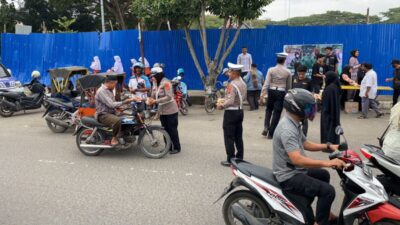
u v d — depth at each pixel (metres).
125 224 5.02
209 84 15.34
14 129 11.12
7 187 6.39
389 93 15.49
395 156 4.71
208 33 17.08
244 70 15.45
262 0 14.33
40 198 5.91
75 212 5.39
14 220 5.16
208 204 5.65
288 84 9.30
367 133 10.14
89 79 9.35
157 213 5.35
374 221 3.96
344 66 14.73
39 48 19.69
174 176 6.89
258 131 10.49
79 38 19.09
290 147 4.02
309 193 4.08
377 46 15.38
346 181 4.18
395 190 4.61
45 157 8.18
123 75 9.90
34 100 13.47
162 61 17.86
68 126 10.45
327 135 8.02
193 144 9.17
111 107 8.02
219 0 13.90
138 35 17.77
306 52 16.09
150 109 10.02
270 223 4.28
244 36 16.69
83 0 37.19
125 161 7.85
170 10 14.05
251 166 4.54
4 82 13.80
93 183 6.57
